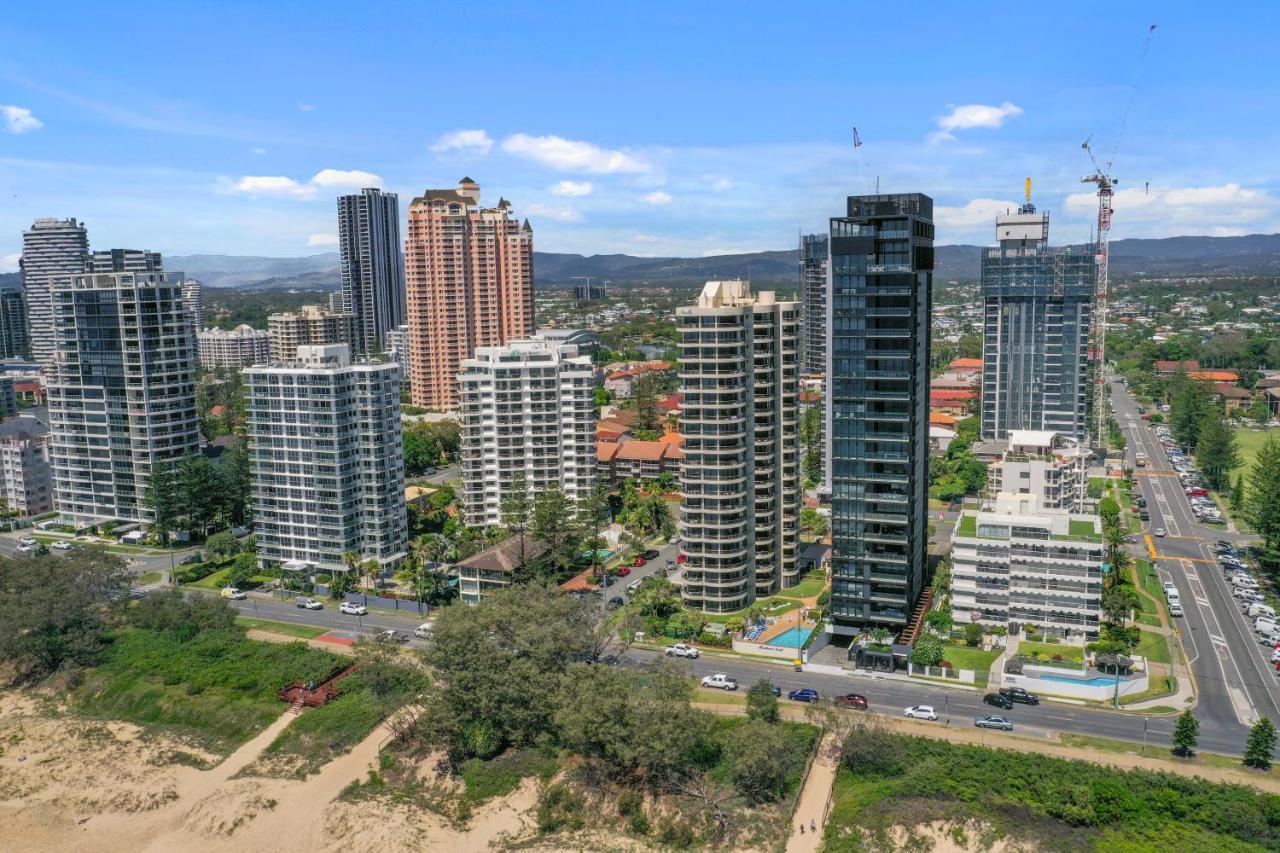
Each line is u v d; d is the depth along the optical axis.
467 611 199.38
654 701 172.25
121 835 174.00
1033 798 156.62
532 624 195.50
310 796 179.88
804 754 176.50
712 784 171.75
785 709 194.75
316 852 165.88
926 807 157.00
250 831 171.00
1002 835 150.12
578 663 189.88
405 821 170.50
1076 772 161.50
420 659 196.38
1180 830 148.00
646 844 161.38
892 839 152.88
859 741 172.00
